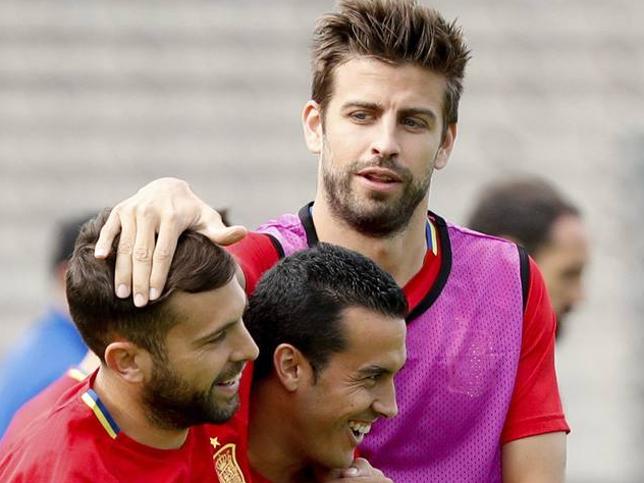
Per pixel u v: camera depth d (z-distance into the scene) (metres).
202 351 10.52
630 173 32.09
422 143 12.71
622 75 34.12
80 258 10.74
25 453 10.65
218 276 10.51
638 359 29.61
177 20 35.09
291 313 11.77
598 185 31.98
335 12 13.04
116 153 33.47
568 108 33.53
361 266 11.90
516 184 19.17
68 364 17.17
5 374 18.11
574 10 34.91
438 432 13.29
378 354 11.64
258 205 32.78
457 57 13.00
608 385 29.45
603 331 29.81
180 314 10.40
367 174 12.56
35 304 31.98
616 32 34.69
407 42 12.59
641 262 30.38
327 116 12.89
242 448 11.99
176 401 10.61
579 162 32.44
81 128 33.78
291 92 34.22
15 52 34.59
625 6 34.97
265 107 33.94
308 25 35.12
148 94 34.09
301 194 33.03
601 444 29.12
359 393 11.69
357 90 12.63
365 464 12.34
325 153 12.94
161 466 10.90
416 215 13.20
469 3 34.94
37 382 17.12
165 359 10.48
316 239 13.27
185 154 33.56
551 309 13.96
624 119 33.38
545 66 34.25
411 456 13.27
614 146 32.66
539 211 18.84
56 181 33.25
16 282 32.12
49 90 34.16
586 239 19.02
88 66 34.50
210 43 34.81
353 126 12.69
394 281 12.02
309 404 11.78
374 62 12.62
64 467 10.44
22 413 13.08
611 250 30.61
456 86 13.14
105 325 10.57
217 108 33.94
